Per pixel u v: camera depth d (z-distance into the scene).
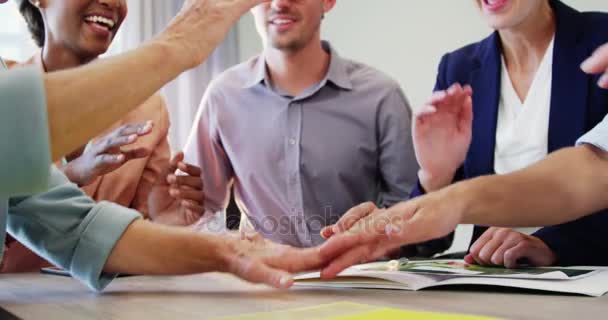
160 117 1.37
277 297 0.56
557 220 0.77
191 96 2.98
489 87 1.11
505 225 0.77
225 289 0.64
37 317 0.49
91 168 1.02
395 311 0.44
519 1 0.99
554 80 1.02
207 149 1.51
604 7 2.03
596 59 0.64
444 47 2.49
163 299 0.57
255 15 1.36
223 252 0.68
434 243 1.07
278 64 1.44
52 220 0.69
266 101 1.46
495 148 1.09
